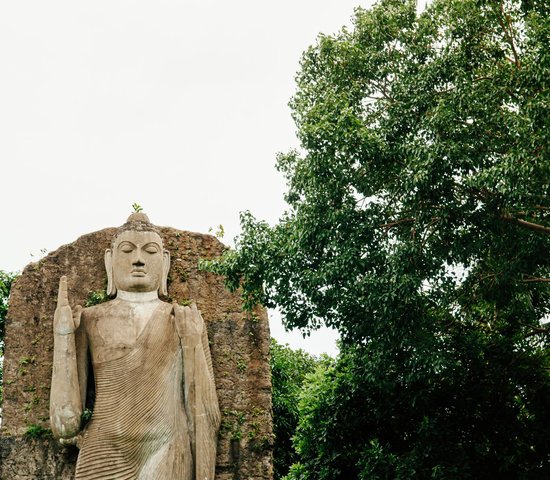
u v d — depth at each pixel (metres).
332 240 13.12
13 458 8.78
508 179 11.68
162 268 9.21
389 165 13.23
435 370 12.87
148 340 8.46
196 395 8.28
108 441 7.95
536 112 11.73
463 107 12.81
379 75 14.45
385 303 12.77
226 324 9.66
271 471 9.01
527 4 13.16
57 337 8.32
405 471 14.53
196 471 8.02
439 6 14.30
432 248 13.07
